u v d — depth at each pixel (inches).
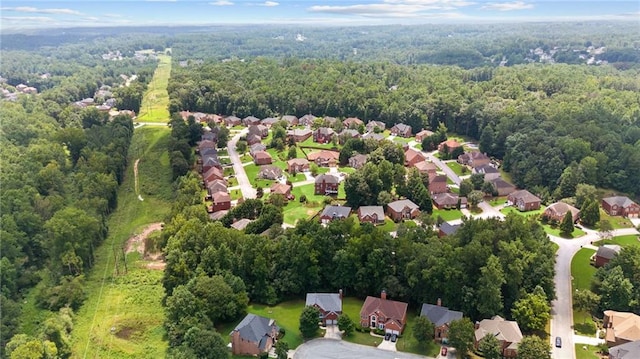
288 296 4997.5
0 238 5378.9
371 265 4805.6
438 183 7608.3
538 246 4911.4
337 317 4539.9
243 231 5570.9
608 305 4586.6
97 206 6560.0
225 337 4387.3
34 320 4840.1
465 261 4576.8
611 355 3956.7
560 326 4473.4
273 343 4291.3
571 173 7229.3
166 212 7160.4
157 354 4249.5
